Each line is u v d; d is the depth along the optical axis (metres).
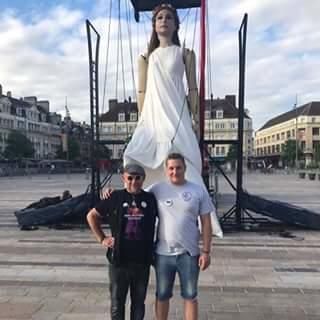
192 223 3.77
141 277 3.76
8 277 6.58
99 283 6.24
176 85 9.71
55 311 5.04
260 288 6.01
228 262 7.59
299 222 10.95
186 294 3.75
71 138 105.19
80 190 27.78
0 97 105.12
